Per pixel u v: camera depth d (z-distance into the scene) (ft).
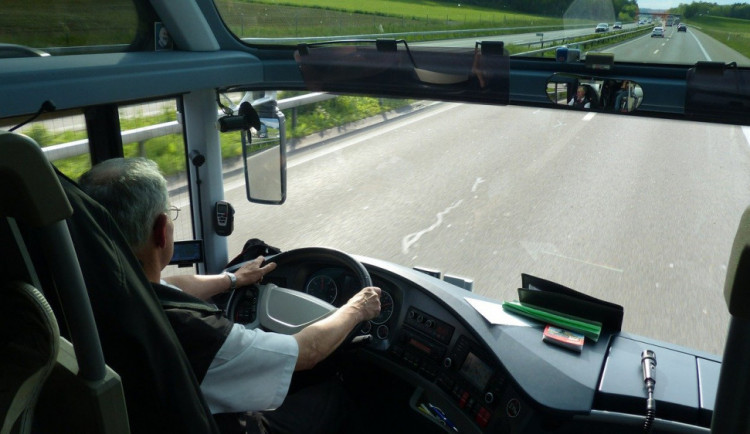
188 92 9.45
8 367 2.50
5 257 2.61
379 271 8.65
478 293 8.73
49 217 2.37
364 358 8.60
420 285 8.36
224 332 5.69
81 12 7.98
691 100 7.09
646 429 6.47
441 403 8.10
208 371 5.61
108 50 8.54
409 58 8.67
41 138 7.76
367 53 8.98
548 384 7.04
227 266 9.65
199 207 10.18
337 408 8.01
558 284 7.77
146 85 7.99
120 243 3.61
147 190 5.50
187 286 8.02
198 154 9.82
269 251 9.53
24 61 6.98
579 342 7.41
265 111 9.33
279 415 7.46
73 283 2.57
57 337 2.49
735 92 6.78
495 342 7.54
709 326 7.34
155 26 8.82
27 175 2.27
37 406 3.07
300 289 8.84
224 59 9.21
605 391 6.84
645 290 7.92
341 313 7.09
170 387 3.80
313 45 9.30
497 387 7.66
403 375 8.36
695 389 6.73
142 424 3.84
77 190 3.45
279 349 6.05
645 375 6.86
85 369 2.74
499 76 8.17
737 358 2.62
